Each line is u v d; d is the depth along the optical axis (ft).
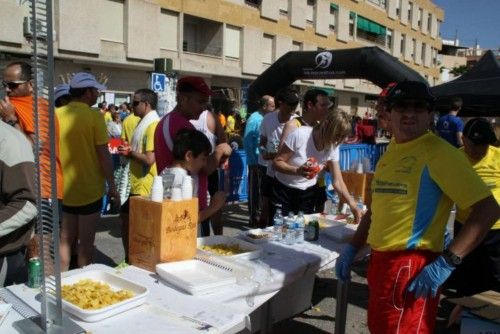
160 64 29.32
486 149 12.23
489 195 6.70
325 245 11.02
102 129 12.51
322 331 12.38
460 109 27.14
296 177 13.62
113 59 61.77
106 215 22.58
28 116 10.58
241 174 27.22
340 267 9.09
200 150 9.41
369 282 7.80
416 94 7.00
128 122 18.49
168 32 70.13
